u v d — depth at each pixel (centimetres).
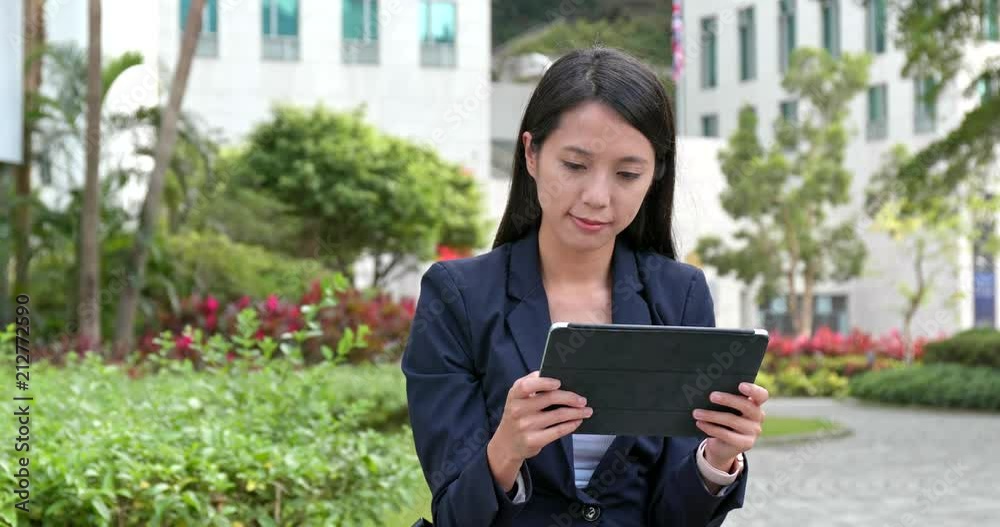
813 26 3684
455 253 2677
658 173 232
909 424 1795
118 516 362
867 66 2923
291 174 2705
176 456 376
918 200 1917
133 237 1470
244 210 2003
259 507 390
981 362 2220
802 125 2959
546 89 215
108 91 1458
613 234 215
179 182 1532
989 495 1024
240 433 449
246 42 3166
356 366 903
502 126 3394
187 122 1492
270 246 2084
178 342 891
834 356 2697
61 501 347
